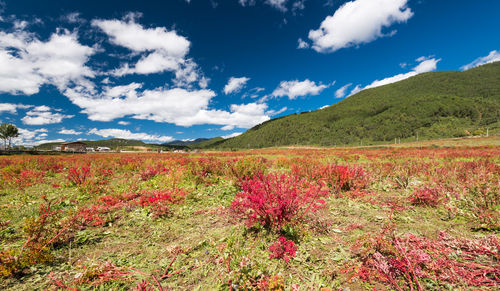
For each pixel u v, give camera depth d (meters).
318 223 3.28
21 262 2.14
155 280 1.93
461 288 1.83
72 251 2.60
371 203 4.32
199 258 2.40
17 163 10.73
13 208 4.23
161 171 8.27
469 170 6.43
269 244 2.67
